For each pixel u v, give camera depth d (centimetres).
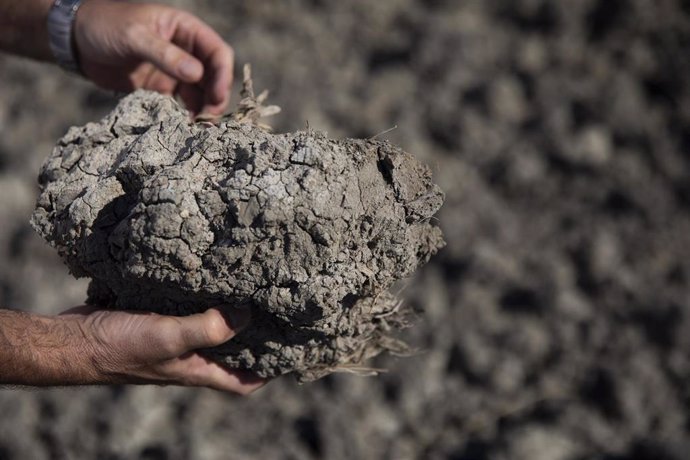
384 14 218
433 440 173
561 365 177
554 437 171
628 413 172
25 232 192
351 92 202
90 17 127
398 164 107
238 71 202
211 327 107
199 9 217
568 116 196
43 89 211
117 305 113
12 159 203
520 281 183
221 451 171
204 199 103
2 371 109
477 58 207
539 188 190
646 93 201
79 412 176
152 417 175
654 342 177
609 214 188
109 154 110
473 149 194
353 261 106
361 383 175
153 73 131
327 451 170
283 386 176
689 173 191
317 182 103
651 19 206
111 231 107
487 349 178
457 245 185
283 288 105
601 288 182
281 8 217
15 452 175
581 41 208
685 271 182
